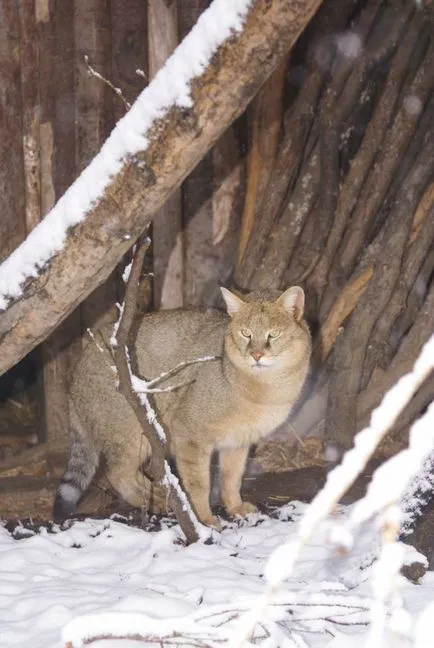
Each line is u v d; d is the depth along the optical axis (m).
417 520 7.48
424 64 10.98
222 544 8.20
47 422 11.73
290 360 8.55
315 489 10.05
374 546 7.29
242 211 11.81
